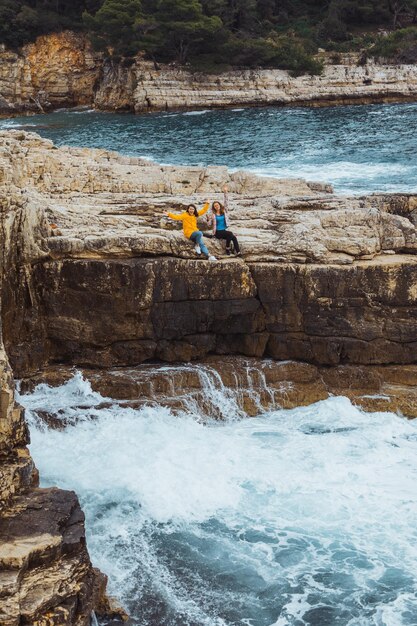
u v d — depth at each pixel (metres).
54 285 17.86
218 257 18.05
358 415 17.09
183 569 12.38
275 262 18.00
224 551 12.78
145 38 77.19
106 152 27.97
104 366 18.02
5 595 9.53
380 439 16.09
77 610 10.16
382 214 18.89
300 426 16.73
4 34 81.38
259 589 11.98
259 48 77.94
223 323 18.08
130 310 17.75
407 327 17.80
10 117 77.31
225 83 76.38
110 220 19.25
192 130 57.28
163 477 14.59
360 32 89.44
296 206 20.97
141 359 18.09
